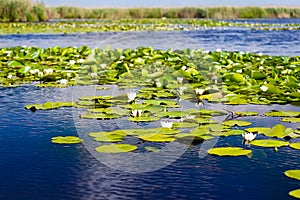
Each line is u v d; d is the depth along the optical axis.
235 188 3.33
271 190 3.28
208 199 3.16
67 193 3.26
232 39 19.42
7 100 6.38
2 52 11.86
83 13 41.47
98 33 22.00
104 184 3.42
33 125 4.98
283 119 5.07
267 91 6.41
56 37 19.89
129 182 3.45
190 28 27.41
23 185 3.39
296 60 10.10
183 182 3.45
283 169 3.66
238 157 3.95
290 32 24.39
